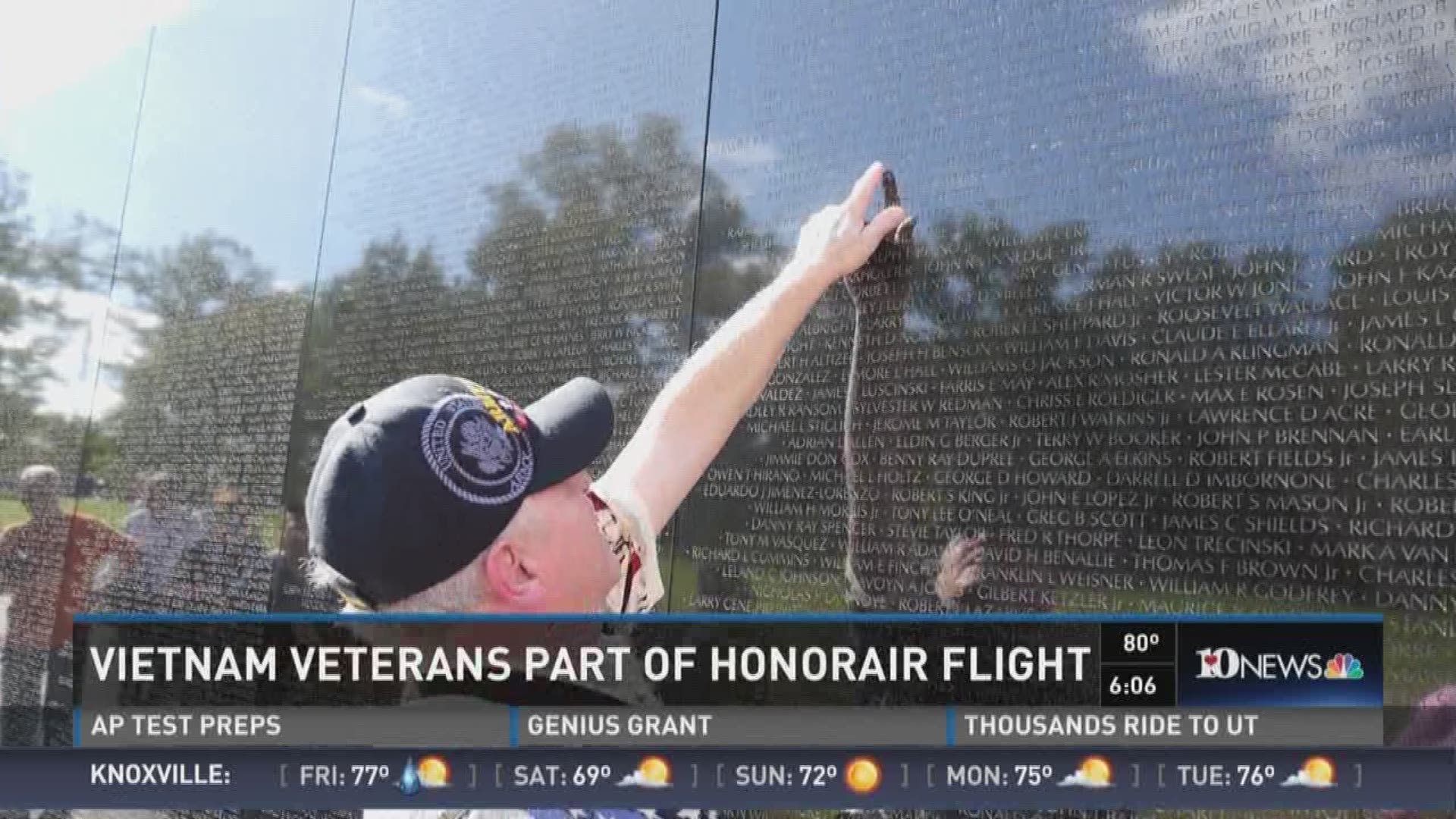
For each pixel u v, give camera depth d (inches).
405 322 118.3
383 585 57.6
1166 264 66.9
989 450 73.3
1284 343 62.1
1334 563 59.7
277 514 128.6
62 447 165.3
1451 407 56.3
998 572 72.3
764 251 87.7
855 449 79.7
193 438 144.0
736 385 85.8
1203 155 66.1
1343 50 61.2
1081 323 70.1
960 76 77.9
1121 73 70.1
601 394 64.7
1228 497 63.5
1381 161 59.4
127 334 160.1
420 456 56.2
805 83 87.0
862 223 81.4
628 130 99.4
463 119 116.6
